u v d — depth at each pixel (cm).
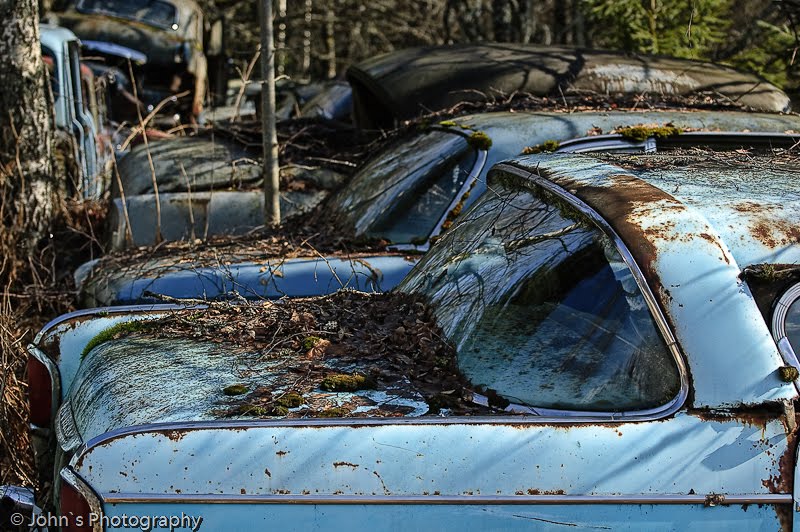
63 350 307
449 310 286
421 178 456
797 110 774
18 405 379
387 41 1845
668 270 227
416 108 607
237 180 607
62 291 546
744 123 473
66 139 781
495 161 444
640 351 225
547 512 204
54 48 822
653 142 433
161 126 1183
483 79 611
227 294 387
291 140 662
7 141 634
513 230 290
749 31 998
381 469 205
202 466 207
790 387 213
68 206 693
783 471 208
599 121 463
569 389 231
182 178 610
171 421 222
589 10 1025
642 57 659
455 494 204
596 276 245
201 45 1588
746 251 229
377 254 420
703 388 214
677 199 247
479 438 208
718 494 205
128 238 551
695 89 616
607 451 208
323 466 205
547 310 254
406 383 251
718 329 218
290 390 243
